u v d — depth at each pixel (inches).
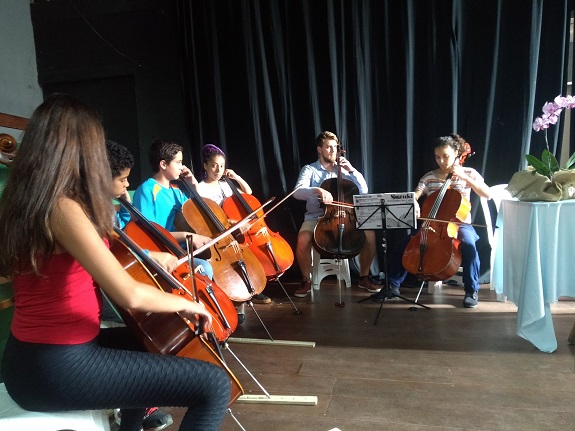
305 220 137.9
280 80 144.9
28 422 41.3
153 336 48.5
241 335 104.6
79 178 38.6
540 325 90.5
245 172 153.5
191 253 65.3
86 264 37.0
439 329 103.3
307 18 139.2
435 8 131.3
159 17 154.0
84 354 39.5
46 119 38.1
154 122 158.6
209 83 150.5
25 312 39.0
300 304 127.0
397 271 127.6
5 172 64.2
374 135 141.9
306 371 85.0
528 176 96.3
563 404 70.4
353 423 67.7
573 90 130.1
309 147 147.5
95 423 44.6
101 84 165.9
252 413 71.6
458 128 136.6
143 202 96.7
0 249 37.7
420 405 71.8
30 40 164.9
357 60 137.4
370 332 103.3
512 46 128.2
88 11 159.8
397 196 106.4
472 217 137.3
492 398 73.0
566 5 122.6
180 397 42.3
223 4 146.3
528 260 88.9
